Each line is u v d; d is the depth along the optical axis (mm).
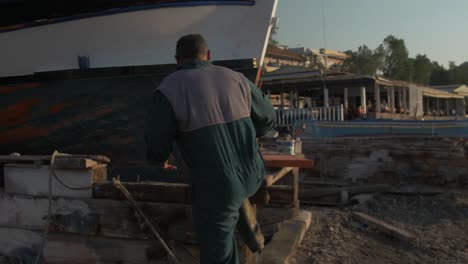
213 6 5312
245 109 2576
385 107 25766
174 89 2490
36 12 5496
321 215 6848
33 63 5691
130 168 5320
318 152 9188
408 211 7051
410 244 5531
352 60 60844
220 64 5266
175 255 3492
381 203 7492
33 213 3766
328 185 8648
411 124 12305
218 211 2465
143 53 5484
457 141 8398
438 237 5785
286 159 3967
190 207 3453
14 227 3828
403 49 70188
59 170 3682
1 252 3865
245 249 3424
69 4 5387
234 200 2473
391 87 25359
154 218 3465
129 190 3545
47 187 3738
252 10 5277
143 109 5266
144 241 3525
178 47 2693
